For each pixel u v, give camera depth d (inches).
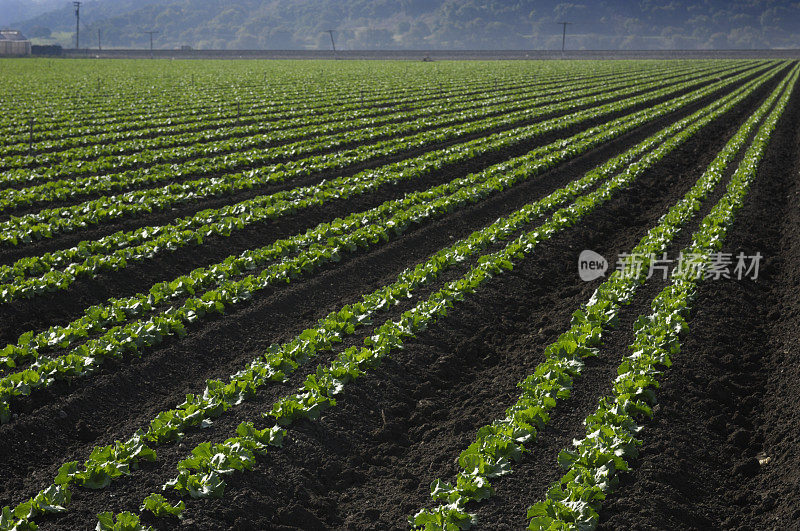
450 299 544.7
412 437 404.5
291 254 648.4
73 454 382.0
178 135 1245.1
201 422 385.1
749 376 459.8
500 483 344.5
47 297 557.9
